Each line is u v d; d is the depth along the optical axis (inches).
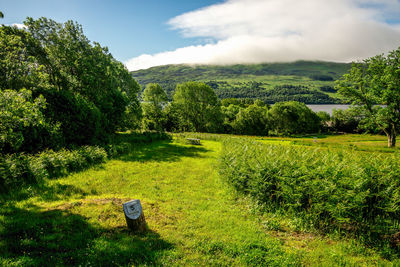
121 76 1621.6
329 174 335.6
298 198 343.0
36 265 186.9
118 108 1280.8
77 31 1108.5
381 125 1397.6
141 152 937.5
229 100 4815.5
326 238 290.4
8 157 478.9
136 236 253.4
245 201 424.5
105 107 1141.7
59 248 215.6
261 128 3230.8
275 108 3211.1
